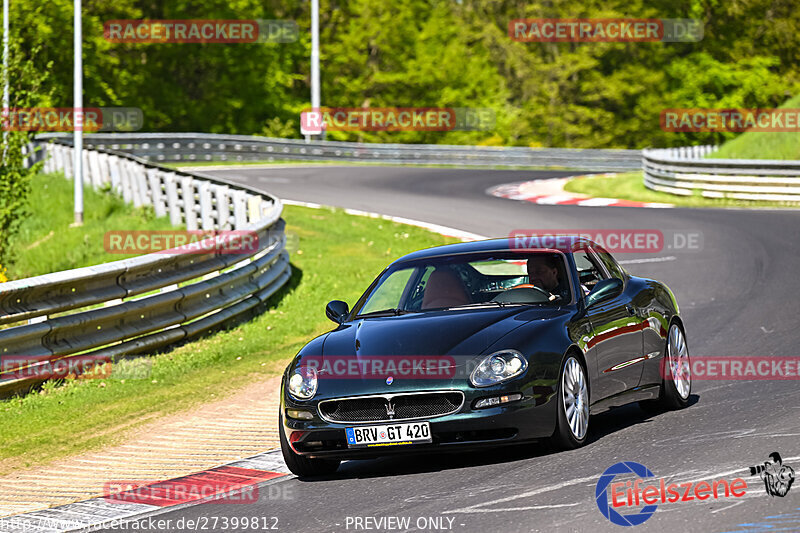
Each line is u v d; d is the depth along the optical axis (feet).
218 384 83.05
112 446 66.59
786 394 64.85
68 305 84.33
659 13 571.28
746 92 561.43
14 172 152.66
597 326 58.39
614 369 59.26
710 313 102.73
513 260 62.03
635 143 565.94
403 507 46.01
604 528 39.29
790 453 48.55
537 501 44.19
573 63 558.56
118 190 216.74
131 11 440.04
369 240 167.94
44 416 74.59
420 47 554.05
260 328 106.63
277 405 75.46
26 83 152.56
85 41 422.00
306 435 53.31
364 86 544.62
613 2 564.30
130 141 320.09
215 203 169.99
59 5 405.39
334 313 62.80
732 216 188.44
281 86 516.32
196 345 98.07
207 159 337.72
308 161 357.61
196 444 65.77
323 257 151.12
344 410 53.06
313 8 354.54
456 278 61.98
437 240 168.04
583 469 49.26
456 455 57.06
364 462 59.00
